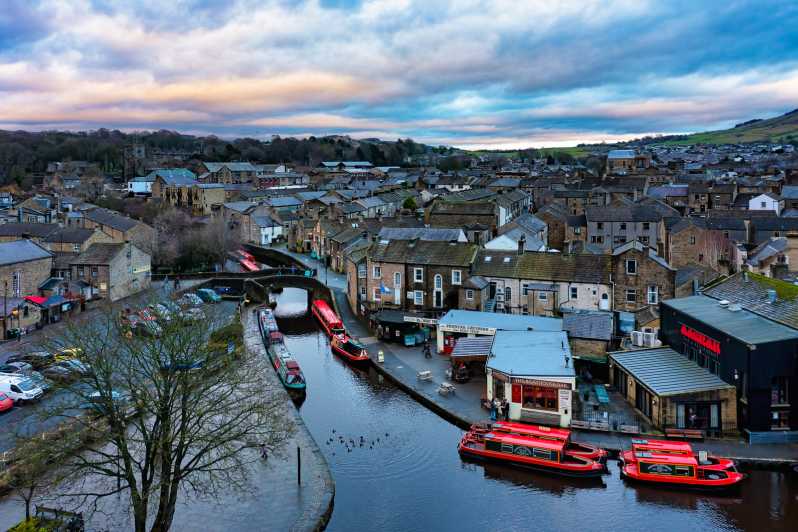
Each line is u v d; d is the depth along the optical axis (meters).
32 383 50.69
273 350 68.69
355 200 154.38
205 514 35.59
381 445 46.84
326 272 104.94
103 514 35.84
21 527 28.11
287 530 33.84
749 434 42.94
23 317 70.06
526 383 47.72
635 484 39.91
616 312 63.53
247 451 43.34
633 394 50.28
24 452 34.06
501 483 41.38
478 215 112.62
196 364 45.44
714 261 101.19
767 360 42.38
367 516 37.38
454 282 74.75
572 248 97.81
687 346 51.78
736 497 38.19
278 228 149.88
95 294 86.31
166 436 32.72
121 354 43.59
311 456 42.78
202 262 113.50
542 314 71.25
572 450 43.19
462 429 49.28
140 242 109.44
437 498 39.53
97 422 42.31
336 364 67.44
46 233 100.56
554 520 36.94
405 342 69.81
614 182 173.75
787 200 145.38
